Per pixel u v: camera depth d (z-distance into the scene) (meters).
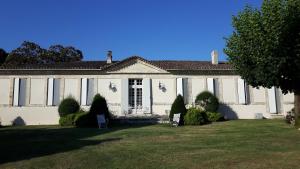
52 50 47.69
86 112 23.39
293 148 11.15
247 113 28.34
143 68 28.42
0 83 27.55
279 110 28.44
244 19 18.70
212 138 14.35
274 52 16.66
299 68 16.75
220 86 28.61
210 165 8.77
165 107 28.02
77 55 49.03
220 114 25.56
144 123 24.80
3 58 48.50
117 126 22.67
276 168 8.31
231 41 19.52
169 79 28.45
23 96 27.47
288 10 16.59
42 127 22.88
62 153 10.70
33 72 27.78
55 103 27.53
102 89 27.94
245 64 18.73
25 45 46.22
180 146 12.09
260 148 11.27
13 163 9.22
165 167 8.62
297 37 16.59
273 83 17.73
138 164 9.01
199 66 29.30
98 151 11.07
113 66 28.14
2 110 27.20
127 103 27.81
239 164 8.80
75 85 27.88
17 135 16.62
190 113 22.91
